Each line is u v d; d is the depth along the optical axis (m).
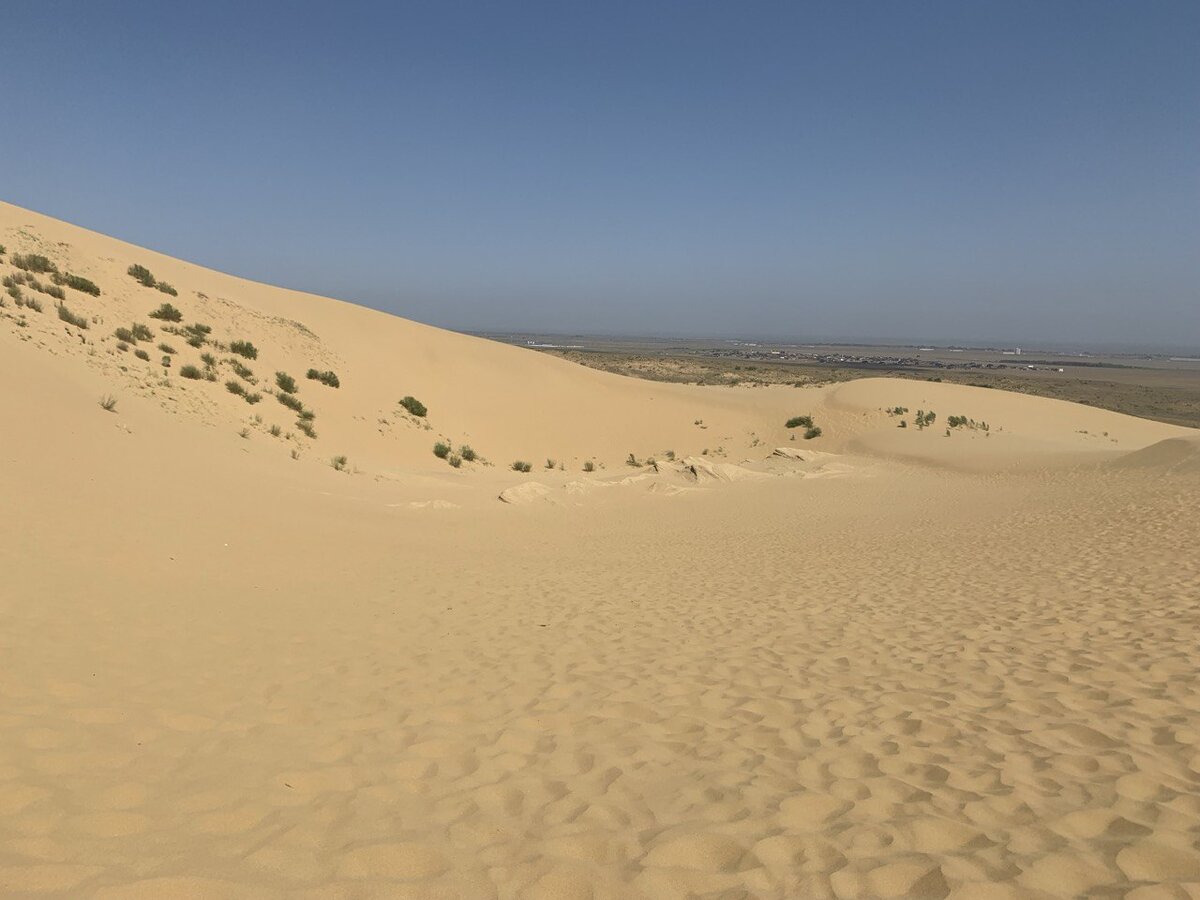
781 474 27.83
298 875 3.06
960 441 34.81
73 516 8.55
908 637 7.00
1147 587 8.13
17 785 3.50
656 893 2.97
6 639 5.18
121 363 20.95
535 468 31.64
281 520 11.68
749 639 7.13
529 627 7.56
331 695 5.25
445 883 3.04
